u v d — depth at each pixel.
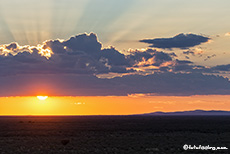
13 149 50.59
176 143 59.00
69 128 107.56
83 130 96.25
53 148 51.47
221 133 84.88
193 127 110.88
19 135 78.50
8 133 84.12
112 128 106.62
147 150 48.62
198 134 81.06
